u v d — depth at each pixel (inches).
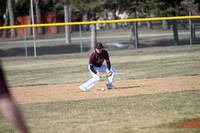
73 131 576.4
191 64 1803.6
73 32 5733.3
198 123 586.9
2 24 6786.4
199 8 3833.7
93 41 3208.7
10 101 205.8
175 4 3255.4
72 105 867.4
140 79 1384.1
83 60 2529.5
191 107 746.2
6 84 214.1
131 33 3149.6
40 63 2486.5
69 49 3447.3
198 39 2970.0
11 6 5177.2
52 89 1234.6
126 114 706.8
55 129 600.4
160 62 2015.3
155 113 698.2
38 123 663.1
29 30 5639.8
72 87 1261.1
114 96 983.0
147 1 3142.2
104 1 3093.0
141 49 2994.6
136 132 543.2
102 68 1111.0
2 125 670.5
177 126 571.5
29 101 979.9
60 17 6756.9
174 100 852.0
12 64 2519.7
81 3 3095.5
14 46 3826.3
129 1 3127.5
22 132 205.9
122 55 2751.0
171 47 2960.1
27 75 1781.5
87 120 667.4
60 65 2237.9
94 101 911.7
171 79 1316.4
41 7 6555.1
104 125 610.5
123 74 1592.0
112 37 3309.5
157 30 3695.9
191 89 1039.0
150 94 978.7
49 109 826.8
